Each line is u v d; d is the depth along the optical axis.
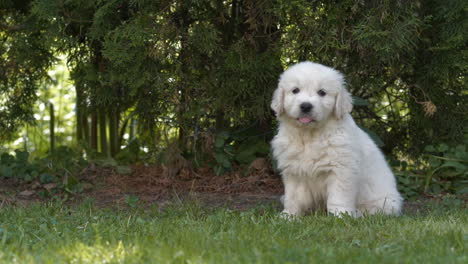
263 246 4.30
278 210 6.61
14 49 8.09
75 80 7.95
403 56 7.46
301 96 5.86
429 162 7.85
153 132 8.57
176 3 7.04
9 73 8.42
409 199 7.49
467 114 7.96
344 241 4.59
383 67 7.55
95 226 5.06
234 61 7.17
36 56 8.08
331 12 6.92
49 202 6.79
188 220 5.51
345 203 5.89
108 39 7.04
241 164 8.26
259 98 7.49
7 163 8.20
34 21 7.75
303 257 3.92
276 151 6.22
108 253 4.07
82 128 9.88
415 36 7.07
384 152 8.69
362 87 7.88
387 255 4.03
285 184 6.27
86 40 7.90
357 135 6.21
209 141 7.94
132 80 7.19
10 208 6.31
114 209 6.68
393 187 6.42
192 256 3.93
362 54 7.17
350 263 3.85
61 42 7.19
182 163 8.08
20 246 4.49
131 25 6.80
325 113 5.87
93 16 7.30
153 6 6.99
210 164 8.36
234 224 5.22
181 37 7.10
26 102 8.87
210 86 7.53
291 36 7.02
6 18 8.40
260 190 7.70
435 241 4.42
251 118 8.05
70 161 8.55
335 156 5.86
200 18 7.41
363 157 6.18
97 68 7.91
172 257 3.94
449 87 7.90
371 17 6.83
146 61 7.23
